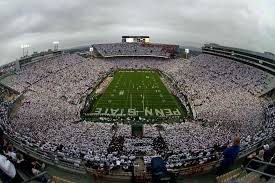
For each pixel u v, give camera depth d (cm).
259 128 3903
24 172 1383
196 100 6588
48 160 2256
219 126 4547
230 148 1223
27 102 5788
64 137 3725
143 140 3731
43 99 6153
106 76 9650
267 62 8144
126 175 2011
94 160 2397
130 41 14425
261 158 1547
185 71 9850
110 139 3772
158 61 12706
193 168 1886
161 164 1034
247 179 1169
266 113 4806
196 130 4250
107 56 13125
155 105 6450
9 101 5631
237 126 4391
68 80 8162
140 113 5916
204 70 9438
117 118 5600
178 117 5675
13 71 7962
